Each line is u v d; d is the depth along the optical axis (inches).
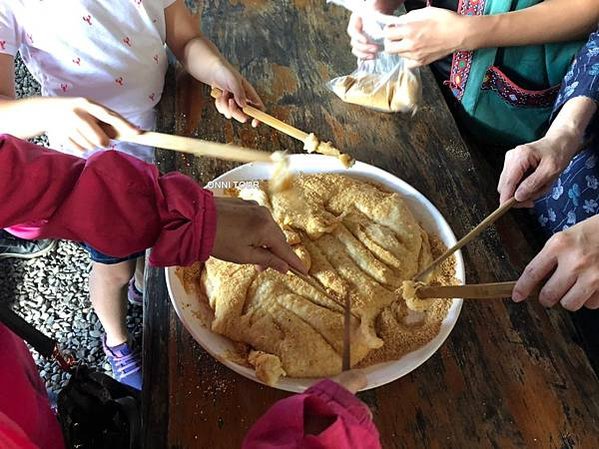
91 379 32.5
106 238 20.8
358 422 18.7
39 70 39.9
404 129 37.2
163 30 41.1
